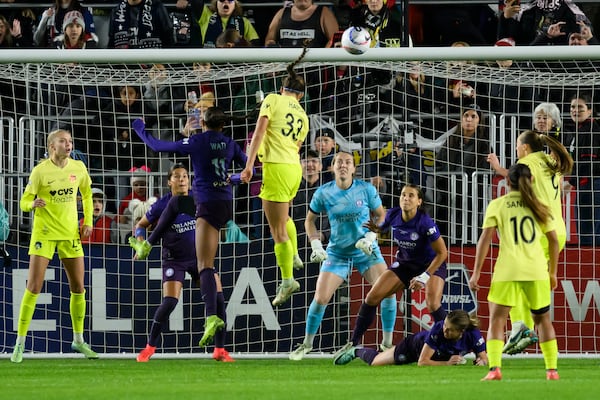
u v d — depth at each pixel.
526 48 39.03
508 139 44.88
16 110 45.38
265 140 34.97
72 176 38.16
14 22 51.12
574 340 40.75
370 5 46.84
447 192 42.00
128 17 50.06
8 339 41.94
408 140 43.34
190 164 45.72
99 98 43.66
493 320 27.81
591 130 42.06
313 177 43.34
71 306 39.47
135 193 43.91
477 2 50.34
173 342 41.84
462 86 44.72
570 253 40.94
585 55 38.88
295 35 49.59
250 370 33.72
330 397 22.66
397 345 36.19
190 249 38.34
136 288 42.00
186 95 44.41
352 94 45.00
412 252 36.91
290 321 41.81
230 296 41.75
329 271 39.00
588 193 41.38
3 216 41.81
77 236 38.69
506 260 27.42
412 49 38.88
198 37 50.75
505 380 28.19
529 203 27.36
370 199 38.66
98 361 39.41
